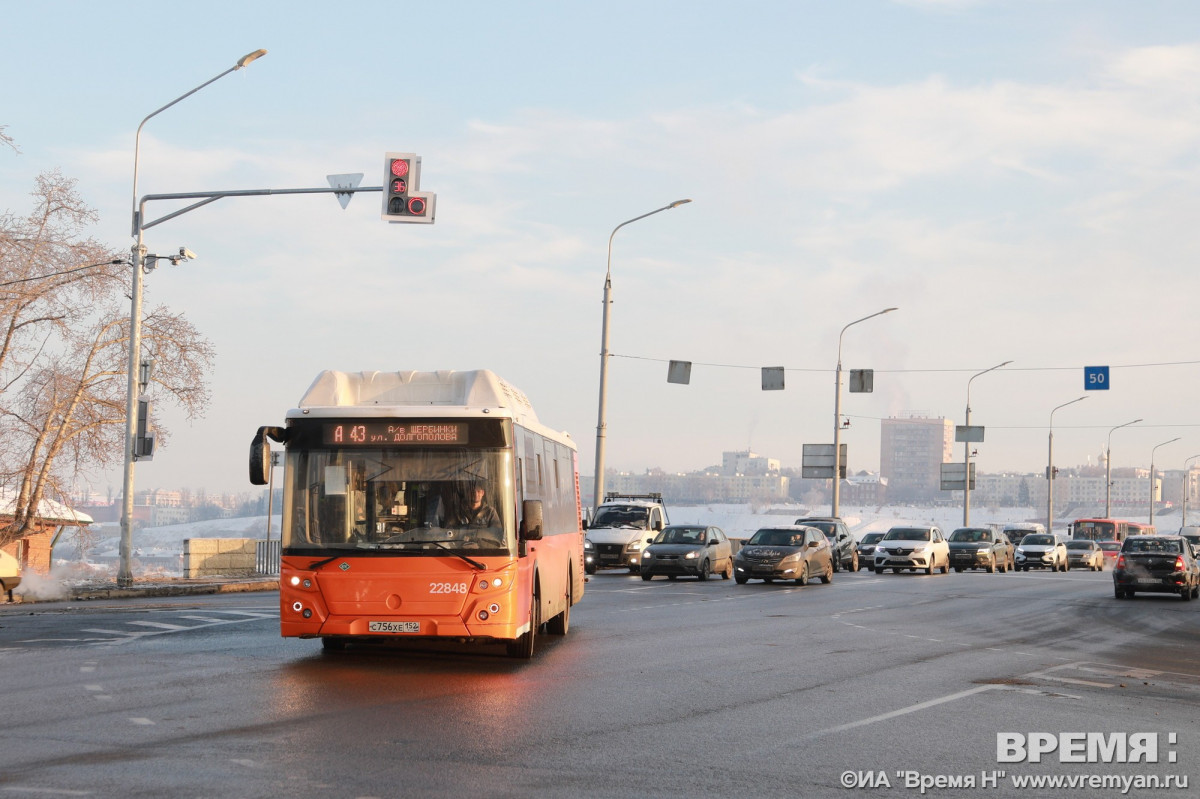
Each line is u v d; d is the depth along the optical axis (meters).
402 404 13.89
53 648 14.66
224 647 15.06
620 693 11.92
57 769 7.76
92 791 7.17
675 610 23.92
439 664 13.89
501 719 10.12
